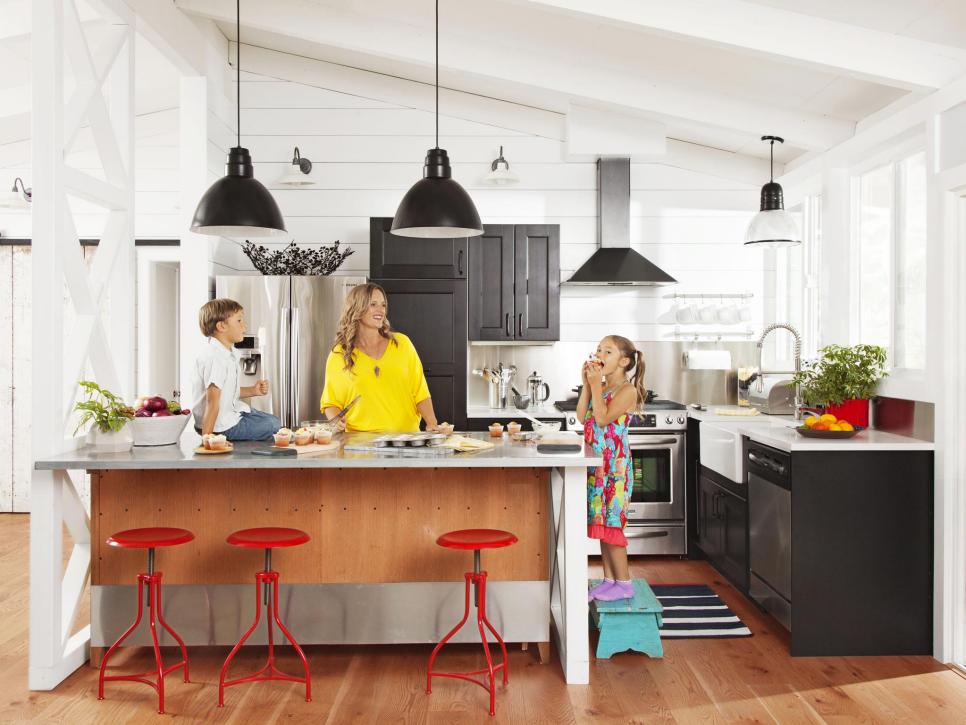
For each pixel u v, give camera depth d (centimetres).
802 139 475
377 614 348
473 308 552
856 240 472
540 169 595
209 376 362
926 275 369
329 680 327
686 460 534
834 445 354
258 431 371
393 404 412
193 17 498
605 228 581
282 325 527
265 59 589
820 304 527
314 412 529
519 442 358
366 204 592
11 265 635
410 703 305
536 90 528
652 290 599
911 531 357
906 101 404
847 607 356
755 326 602
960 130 347
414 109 593
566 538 327
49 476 324
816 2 348
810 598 355
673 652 361
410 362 415
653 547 532
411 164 593
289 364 527
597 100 497
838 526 355
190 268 510
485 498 348
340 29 486
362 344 411
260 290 529
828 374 424
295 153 576
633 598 369
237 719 292
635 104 489
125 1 396
